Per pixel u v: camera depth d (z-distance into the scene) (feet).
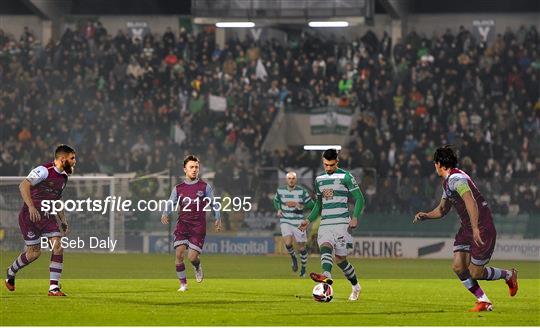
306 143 202.18
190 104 203.10
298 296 86.99
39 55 213.66
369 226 168.14
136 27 231.91
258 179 168.25
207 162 189.88
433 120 193.88
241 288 97.19
